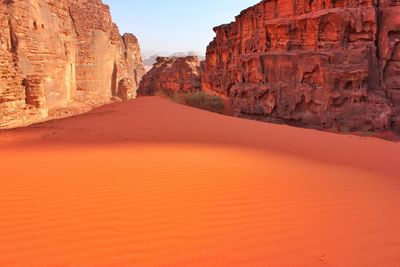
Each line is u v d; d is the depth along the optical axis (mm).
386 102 34188
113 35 73812
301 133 14234
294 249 3734
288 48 42062
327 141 12188
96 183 5879
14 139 12727
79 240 3811
